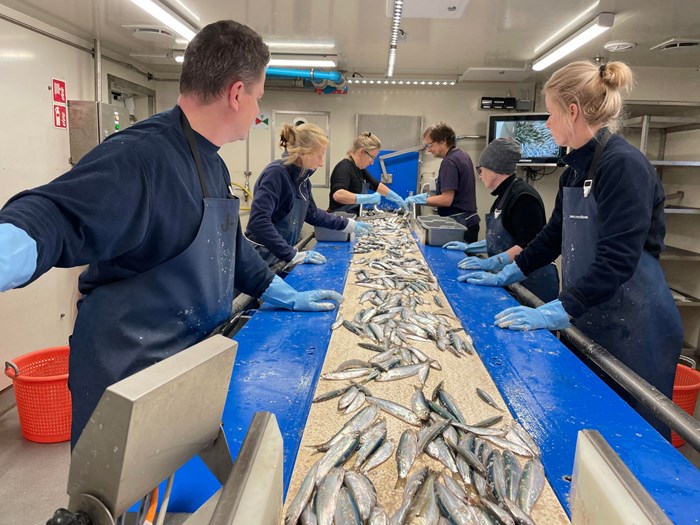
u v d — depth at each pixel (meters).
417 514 0.78
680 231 4.79
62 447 2.69
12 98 3.42
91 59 4.39
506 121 5.33
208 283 1.32
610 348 1.82
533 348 1.50
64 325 4.04
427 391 1.23
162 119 1.19
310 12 3.37
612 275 1.56
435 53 4.59
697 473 0.89
